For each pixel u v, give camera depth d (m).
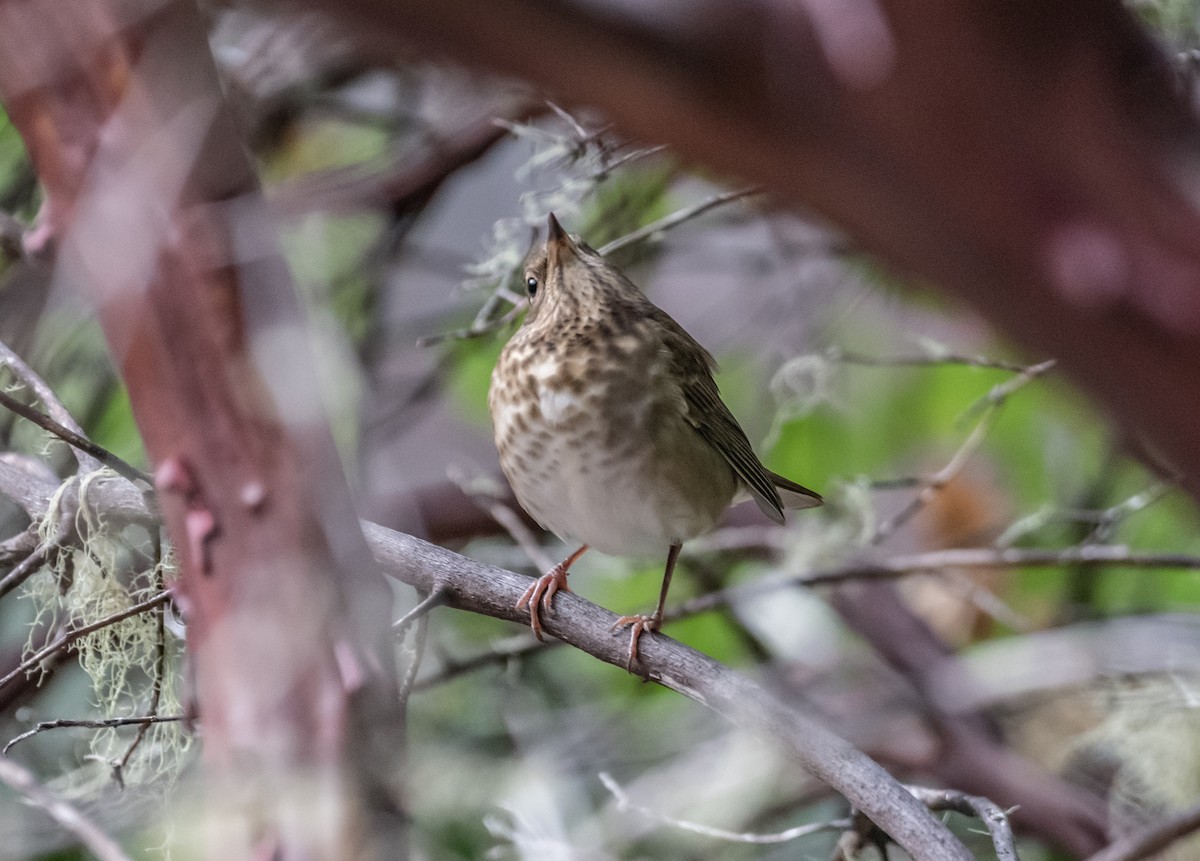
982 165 1.56
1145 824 8.48
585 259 8.20
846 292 10.90
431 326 11.55
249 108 8.84
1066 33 1.56
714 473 8.32
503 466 8.43
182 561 3.12
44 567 7.22
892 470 12.22
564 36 1.56
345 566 3.09
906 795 5.56
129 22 3.04
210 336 3.06
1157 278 1.54
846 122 1.57
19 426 9.18
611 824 8.93
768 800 9.19
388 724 3.12
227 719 3.04
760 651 11.11
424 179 9.25
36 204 9.68
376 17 1.56
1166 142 1.59
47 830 7.04
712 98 1.57
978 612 11.95
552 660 11.19
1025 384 9.17
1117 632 8.22
